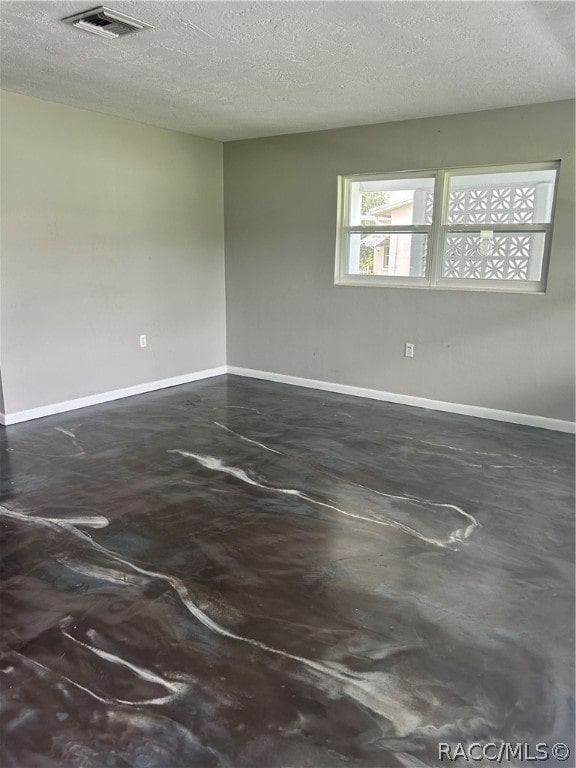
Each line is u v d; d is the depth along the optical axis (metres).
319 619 2.09
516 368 4.42
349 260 5.23
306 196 5.25
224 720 1.65
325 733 1.61
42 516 2.85
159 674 1.82
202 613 2.12
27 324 4.31
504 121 4.18
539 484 3.28
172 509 2.94
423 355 4.85
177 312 5.53
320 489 3.20
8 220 4.07
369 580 2.34
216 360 6.07
